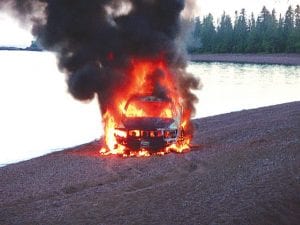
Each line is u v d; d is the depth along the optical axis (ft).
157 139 55.83
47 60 523.70
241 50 542.98
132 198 37.50
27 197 40.16
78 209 35.22
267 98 156.66
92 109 131.03
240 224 30.91
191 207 34.37
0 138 85.40
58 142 80.38
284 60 470.80
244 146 58.95
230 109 123.34
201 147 61.05
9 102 152.56
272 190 37.58
